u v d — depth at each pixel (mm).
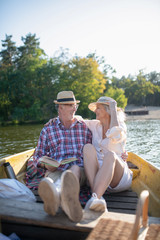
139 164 3355
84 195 2365
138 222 1222
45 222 1473
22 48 52375
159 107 74438
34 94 36750
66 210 1465
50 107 36656
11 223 1643
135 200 2346
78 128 2625
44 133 2588
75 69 38094
